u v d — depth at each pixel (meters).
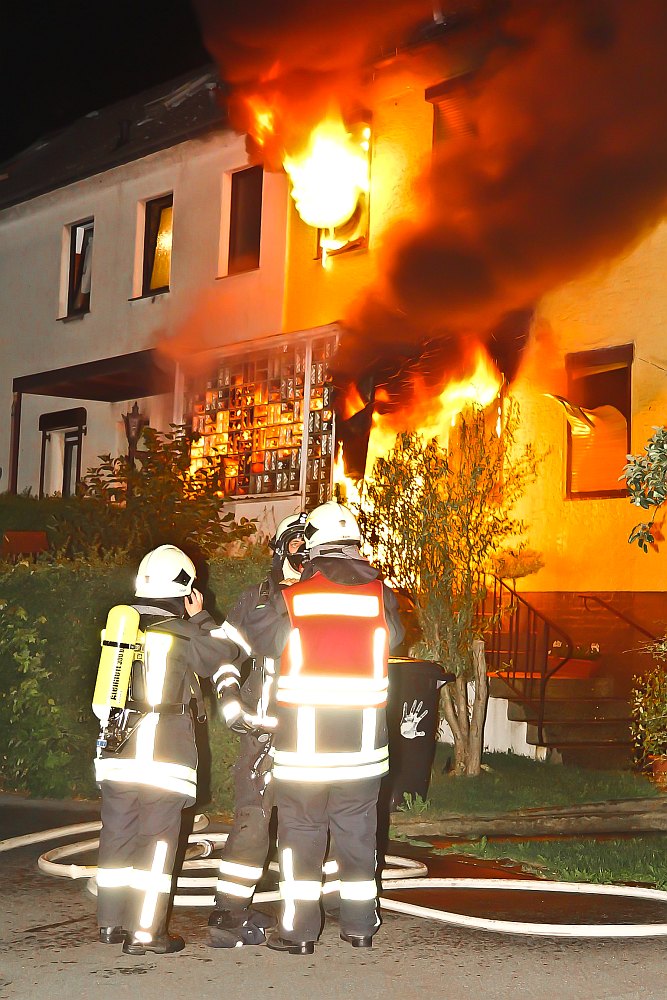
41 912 5.77
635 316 12.11
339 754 5.04
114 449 19.31
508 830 8.30
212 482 13.72
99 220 19.38
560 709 10.91
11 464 20.53
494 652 11.41
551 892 6.45
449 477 9.81
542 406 12.84
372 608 5.19
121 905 5.23
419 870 6.74
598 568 12.16
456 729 9.73
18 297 21.00
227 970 4.95
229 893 5.29
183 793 5.08
